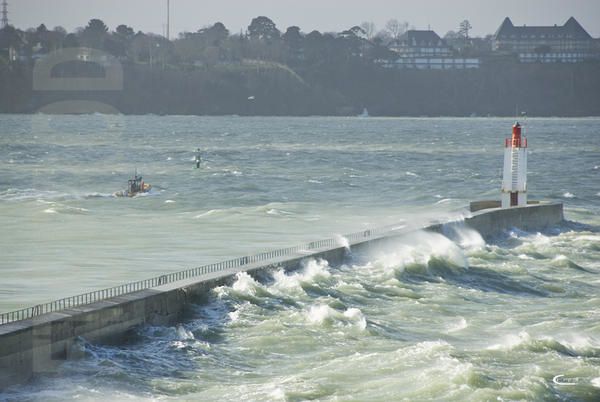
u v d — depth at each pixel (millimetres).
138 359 104938
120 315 110312
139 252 186000
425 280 155375
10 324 98500
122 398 93750
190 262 174125
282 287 137000
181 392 96312
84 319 104938
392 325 124750
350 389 96688
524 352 108938
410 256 163000
